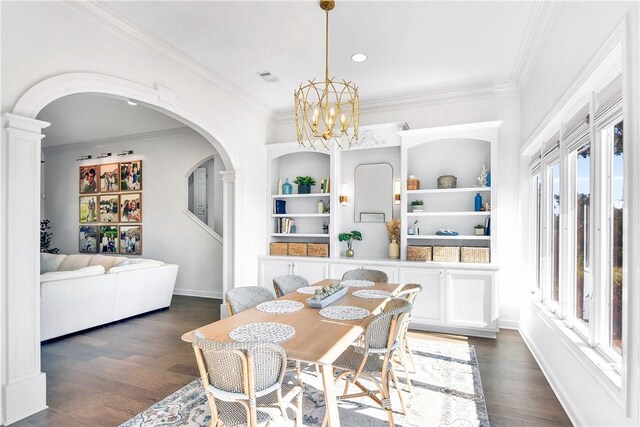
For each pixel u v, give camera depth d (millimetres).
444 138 4508
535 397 2766
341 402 2689
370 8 2992
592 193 2201
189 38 3508
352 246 5328
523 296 4293
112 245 7359
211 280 6484
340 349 1857
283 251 5398
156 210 6945
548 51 3025
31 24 2604
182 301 6168
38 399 2570
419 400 2709
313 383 3014
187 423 2418
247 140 5129
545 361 3186
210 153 6457
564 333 2576
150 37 3449
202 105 4266
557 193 3223
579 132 2488
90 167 7613
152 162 6988
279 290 3430
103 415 2521
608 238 2146
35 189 2584
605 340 2172
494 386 2947
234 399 1684
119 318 4820
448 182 4613
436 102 4934
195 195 7156
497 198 4418
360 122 5355
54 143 7680
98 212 7523
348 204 5371
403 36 3443
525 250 4289
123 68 3301
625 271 1595
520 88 4426
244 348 1618
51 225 8062
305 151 5578
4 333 2420
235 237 4855
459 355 3617
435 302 4395
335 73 4285
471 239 4727
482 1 2877
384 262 4625
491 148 4359
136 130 6715
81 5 2902
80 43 2943
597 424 2035
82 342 4062
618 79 1880
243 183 5008
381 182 5191
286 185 5590
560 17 2652
